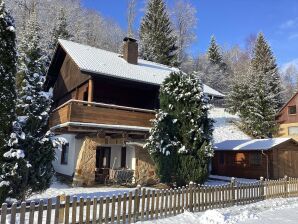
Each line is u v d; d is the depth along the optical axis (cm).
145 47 5172
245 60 8550
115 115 1856
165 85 1803
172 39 5644
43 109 1353
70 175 2031
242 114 4316
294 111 4391
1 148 1039
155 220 1061
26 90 1338
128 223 1005
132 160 2031
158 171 1725
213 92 2364
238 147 2931
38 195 1452
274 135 4266
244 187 1486
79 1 6544
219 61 7306
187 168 1647
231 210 1305
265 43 6538
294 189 1788
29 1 5066
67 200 873
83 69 1798
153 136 1745
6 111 1055
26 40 2222
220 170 3102
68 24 5203
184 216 1134
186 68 6475
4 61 1063
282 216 1252
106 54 2508
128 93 2316
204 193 1282
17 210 784
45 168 1262
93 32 6406
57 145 1298
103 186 1842
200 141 1677
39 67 1494
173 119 1705
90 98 1856
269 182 1647
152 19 5803
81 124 1725
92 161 1884
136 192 1044
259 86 4356
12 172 1048
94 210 927
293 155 2886
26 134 1237
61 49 2580
